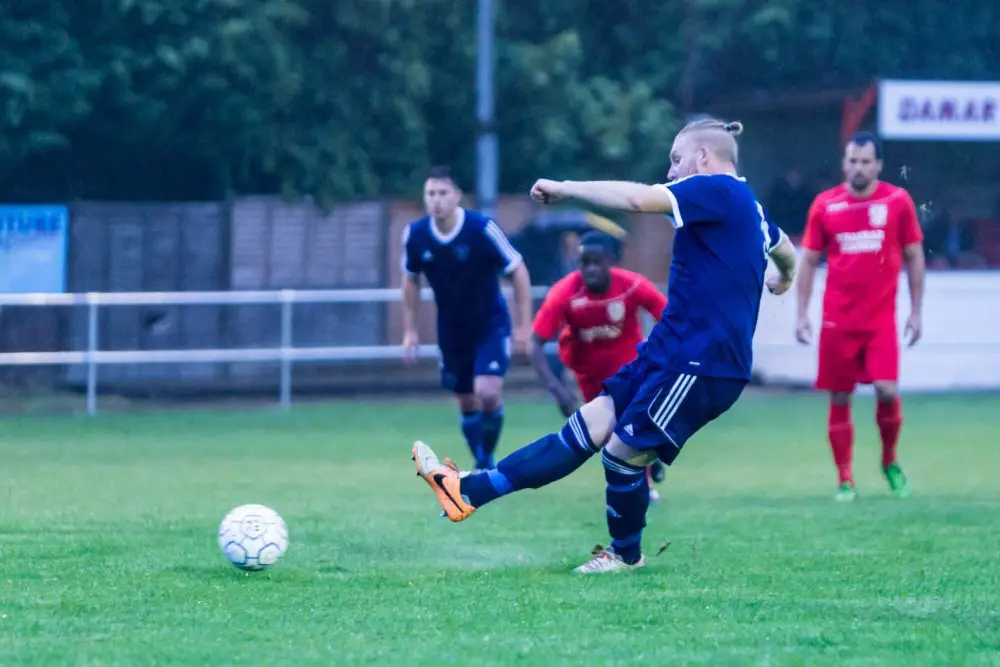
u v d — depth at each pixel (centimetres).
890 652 1642
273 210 6706
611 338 3059
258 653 1628
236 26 6253
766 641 1700
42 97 6153
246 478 3641
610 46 7669
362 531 2689
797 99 6944
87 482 3541
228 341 6706
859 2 7538
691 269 2058
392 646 1666
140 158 6881
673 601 1953
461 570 2223
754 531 2717
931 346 6481
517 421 5247
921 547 2502
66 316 6412
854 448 4459
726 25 7469
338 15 6619
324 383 6688
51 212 6356
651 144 7181
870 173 3262
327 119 6756
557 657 1609
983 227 6688
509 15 7344
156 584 2072
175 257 6606
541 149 7094
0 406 5853
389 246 6862
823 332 3312
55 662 1580
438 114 7131
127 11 6244
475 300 3391
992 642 1697
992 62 7719
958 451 4372
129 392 6375
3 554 2358
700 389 2047
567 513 2992
